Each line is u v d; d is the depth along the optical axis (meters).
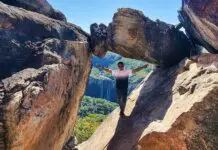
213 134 8.98
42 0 11.66
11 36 9.03
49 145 9.53
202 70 10.38
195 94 9.64
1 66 8.69
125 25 11.70
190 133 8.98
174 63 12.47
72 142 14.70
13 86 7.77
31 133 8.00
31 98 7.88
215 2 10.36
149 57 12.18
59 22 10.94
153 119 10.34
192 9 10.95
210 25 10.62
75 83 10.86
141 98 12.56
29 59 9.06
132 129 10.87
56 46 9.62
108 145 11.39
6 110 7.37
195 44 12.86
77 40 11.18
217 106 9.17
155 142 9.21
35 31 9.67
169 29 12.11
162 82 12.20
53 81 8.83
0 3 9.35
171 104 10.35
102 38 12.26
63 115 10.25
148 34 11.80
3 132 7.36
